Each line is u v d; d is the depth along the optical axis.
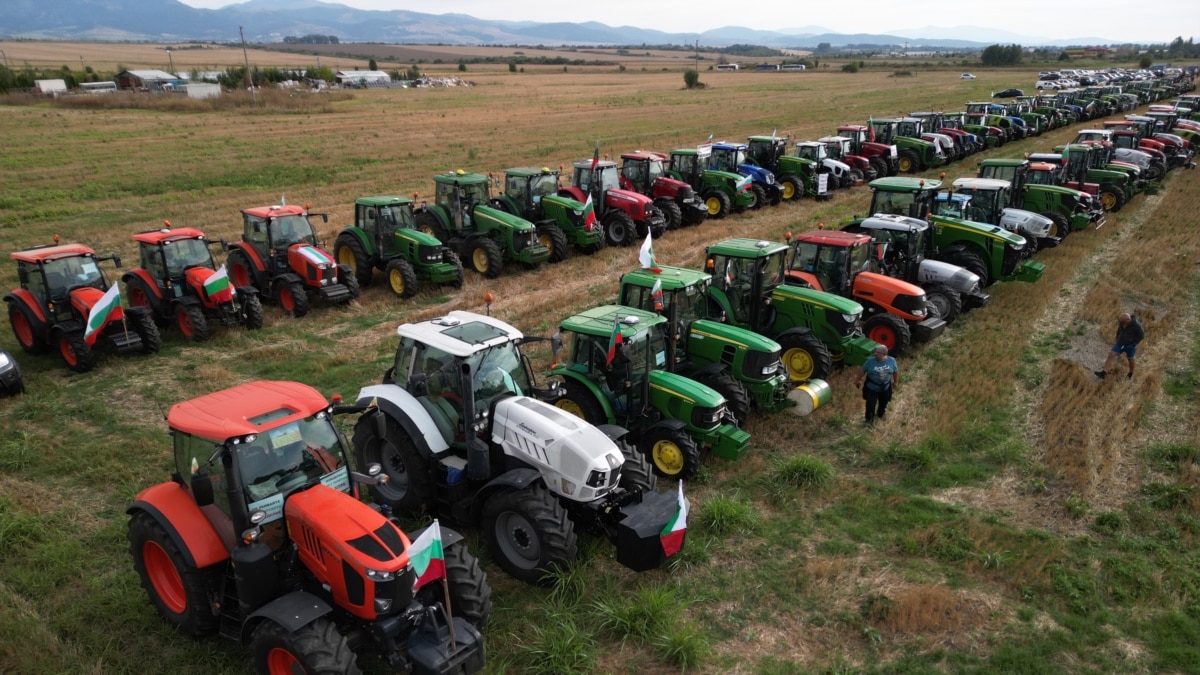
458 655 5.56
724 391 9.92
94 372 12.40
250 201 26.25
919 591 7.04
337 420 10.49
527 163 33.44
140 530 6.31
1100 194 23.94
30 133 41.84
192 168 32.19
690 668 6.28
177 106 55.97
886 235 14.66
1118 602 7.10
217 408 6.11
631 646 6.55
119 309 12.23
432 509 8.18
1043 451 9.74
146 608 6.81
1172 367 12.32
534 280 17.45
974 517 8.37
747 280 11.96
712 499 8.61
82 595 7.09
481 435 7.66
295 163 33.78
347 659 5.22
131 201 26.19
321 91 70.12
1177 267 17.69
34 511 8.32
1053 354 12.95
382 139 41.53
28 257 12.29
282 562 5.99
